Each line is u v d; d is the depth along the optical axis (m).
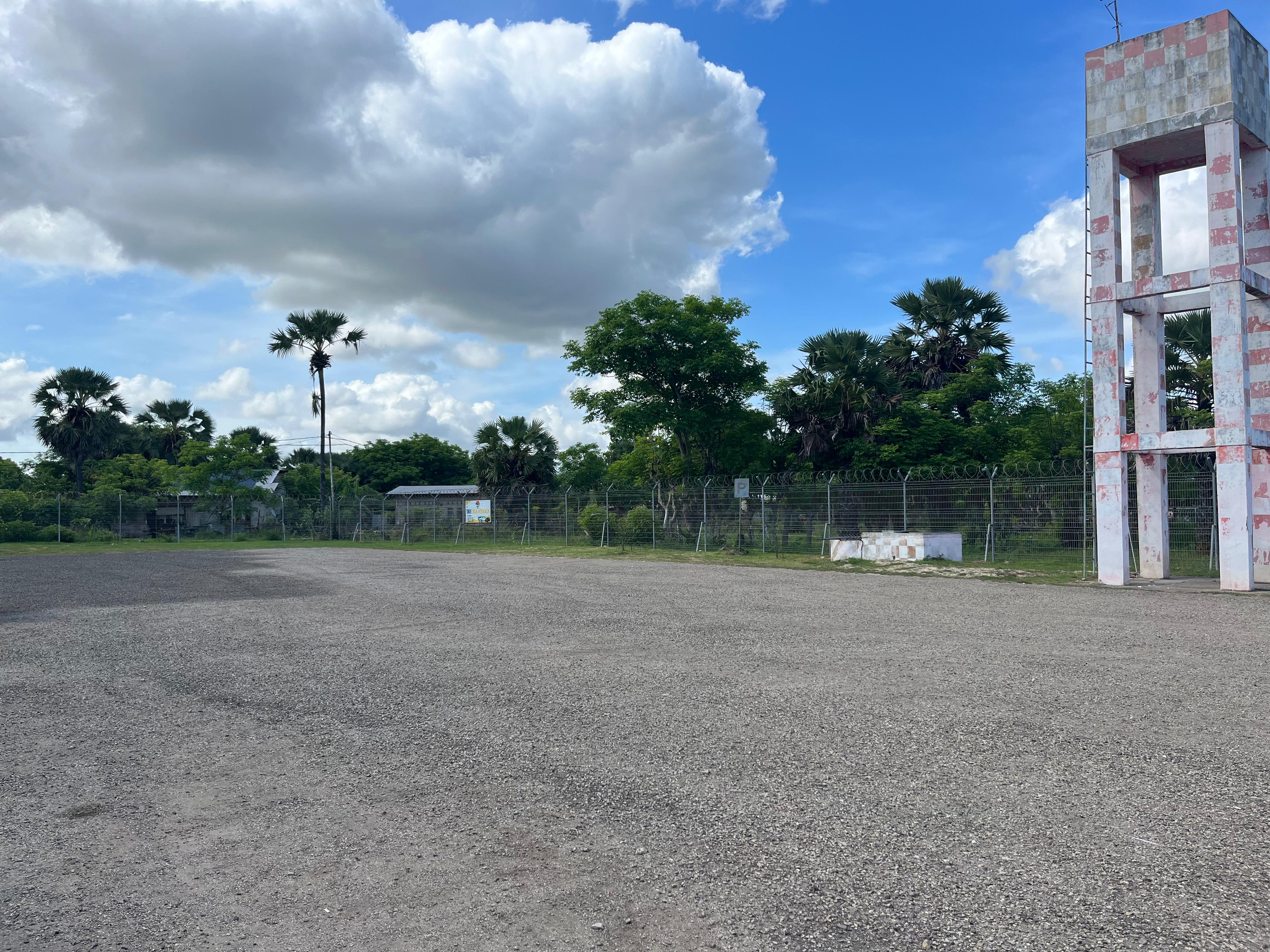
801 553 23.31
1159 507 15.47
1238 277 13.32
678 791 4.02
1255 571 14.59
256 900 2.97
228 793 4.11
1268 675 6.55
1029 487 19.45
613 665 7.23
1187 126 13.91
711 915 2.81
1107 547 14.44
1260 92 14.55
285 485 54.66
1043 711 5.44
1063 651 7.69
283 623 10.20
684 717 5.40
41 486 48.53
